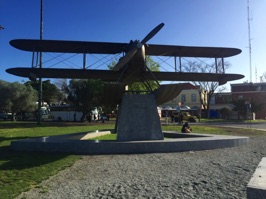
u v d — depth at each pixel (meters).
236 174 7.50
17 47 16.77
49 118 54.31
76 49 17.20
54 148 11.80
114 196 5.77
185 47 16.72
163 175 7.58
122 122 13.23
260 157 10.28
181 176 7.41
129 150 11.59
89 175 7.66
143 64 14.80
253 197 4.12
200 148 12.31
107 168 8.55
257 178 4.61
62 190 6.21
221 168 8.34
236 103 54.59
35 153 11.31
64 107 53.62
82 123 38.25
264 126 32.41
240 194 5.68
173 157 10.45
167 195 5.77
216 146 12.73
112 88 13.23
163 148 11.79
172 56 18.52
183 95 72.19
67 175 7.64
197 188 6.23
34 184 6.62
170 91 13.55
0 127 27.58
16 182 6.71
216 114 66.44
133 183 6.79
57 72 16.83
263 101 62.28
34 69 16.02
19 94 50.31
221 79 19.34
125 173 7.88
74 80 45.06
